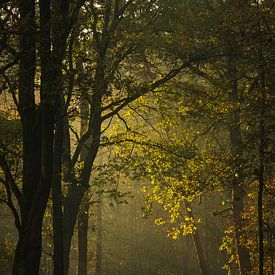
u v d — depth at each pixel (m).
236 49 20.91
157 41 21.03
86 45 18.33
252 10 17.05
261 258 16.52
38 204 12.45
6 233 47.59
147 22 21.61
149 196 25.70
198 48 21.66
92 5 16.03
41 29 12.88
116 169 22.08
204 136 26.27
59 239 14.27
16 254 12.41
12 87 13.10
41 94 13.10
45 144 12.70
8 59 13.35
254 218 22.80
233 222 26.27
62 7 13.61
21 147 15.96
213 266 56.38
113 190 21.70
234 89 22.34
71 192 20.58
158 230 58.78
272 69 16.92
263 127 17.05
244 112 18.62
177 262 60.94
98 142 21.39
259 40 16.83
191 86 22.89
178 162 22.42
